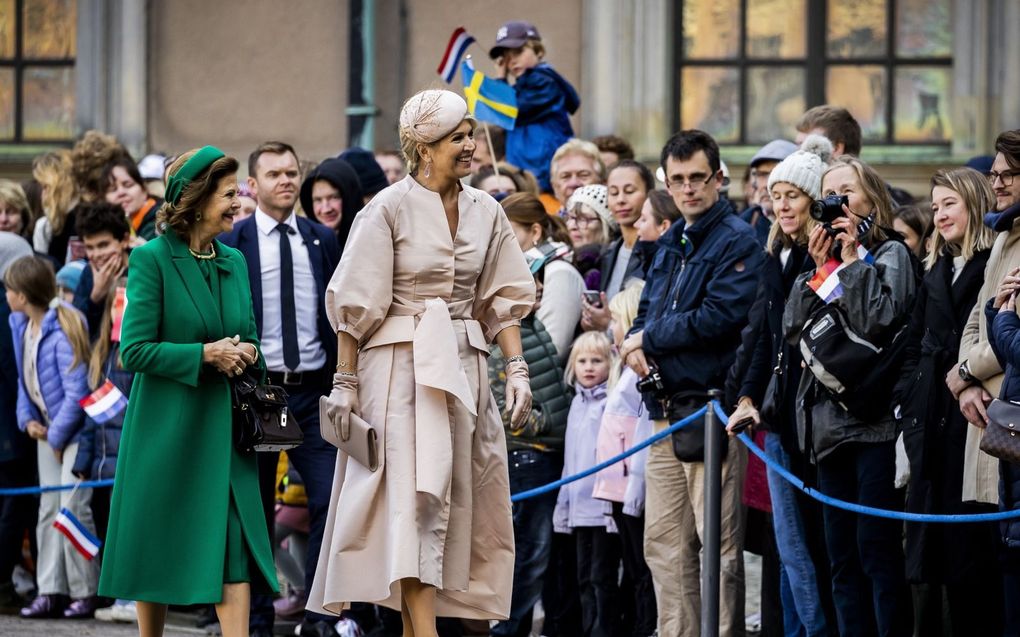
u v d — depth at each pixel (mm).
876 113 21531
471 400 10039
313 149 22438
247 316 10734
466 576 10094
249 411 10367
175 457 10297
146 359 10258
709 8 21734
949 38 21312
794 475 11273
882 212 10977
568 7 21766
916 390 10406
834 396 10609
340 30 22375
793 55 21656
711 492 11414
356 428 10039
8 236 15750
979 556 10438
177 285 10445
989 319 9992
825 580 11336
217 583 10156
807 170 11195
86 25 22891
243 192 15391
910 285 10641
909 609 10773
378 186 15750
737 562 11805
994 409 9680
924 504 10312
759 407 11312
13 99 23422
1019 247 10227
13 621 14031
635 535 12461
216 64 22641
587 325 13016
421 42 22156
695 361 11766
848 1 21547
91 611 14289
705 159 11883
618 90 21594
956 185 10625
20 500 14883
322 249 13039
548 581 13203
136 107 22719
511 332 10453
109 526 10406
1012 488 9844
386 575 9992
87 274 14773
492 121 16094
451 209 10258
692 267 11883
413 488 9945
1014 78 20891
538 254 13188
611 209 13742
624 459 12391
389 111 22250
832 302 10555
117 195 15930
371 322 10078
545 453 12789
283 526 13844
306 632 12852
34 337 14570
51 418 14328
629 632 12852
